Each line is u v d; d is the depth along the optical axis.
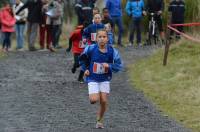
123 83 29.75
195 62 32.50
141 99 25.66
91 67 20.34
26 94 26.59
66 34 56.38
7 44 45.38
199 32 42.78
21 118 21.72
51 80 30.62
